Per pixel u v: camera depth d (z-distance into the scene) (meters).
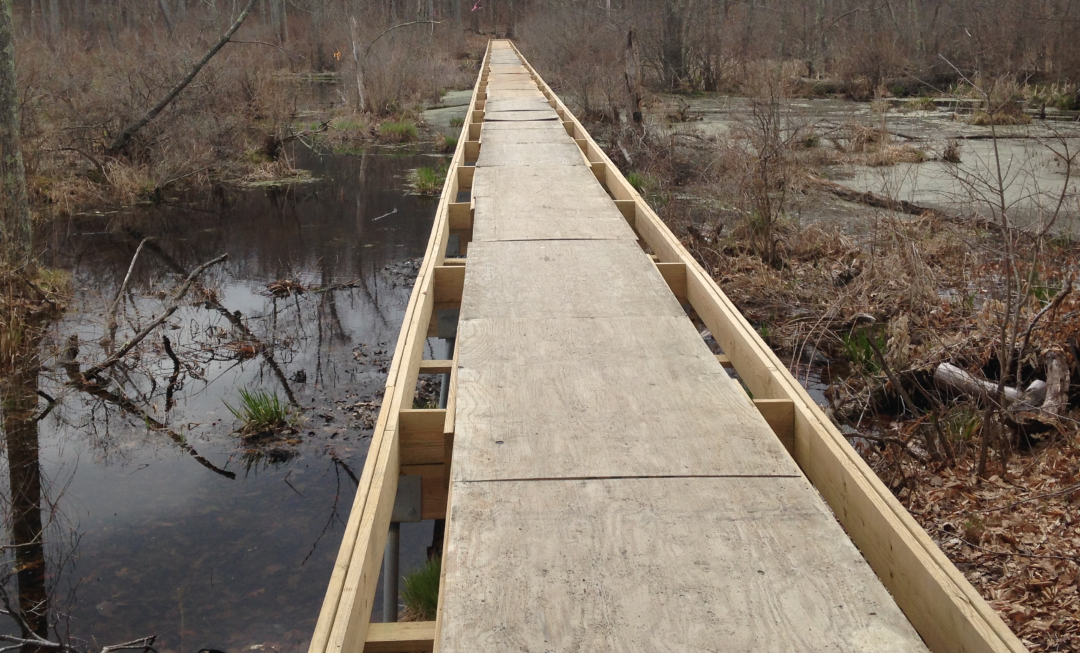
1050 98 21.45
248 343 8.73
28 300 9.55
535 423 2.75
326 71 35.56
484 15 49.66
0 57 9.66
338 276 11.07
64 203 14.33
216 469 6.28
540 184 6.77
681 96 24.50
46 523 5.61
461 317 3.77
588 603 1.90
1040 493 5.18
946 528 5.00
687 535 2.15
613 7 28.22
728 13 30.70
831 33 29.89
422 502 2.89
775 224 10.80
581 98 19.88
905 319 7.54
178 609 4.73
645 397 2.95
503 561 2.05
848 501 2.37
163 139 16.81
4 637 4.23
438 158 19.78
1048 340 6.58
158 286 10.62
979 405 6.33
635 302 3.96
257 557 5.23
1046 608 4.18
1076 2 22.31
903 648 1.75
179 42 22.53
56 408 7.31
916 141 16.77
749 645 1.77
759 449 2.58
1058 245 9.10
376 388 7.68
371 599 2.12
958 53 24.64
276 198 15.75
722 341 3.73
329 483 6.09
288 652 4.37
